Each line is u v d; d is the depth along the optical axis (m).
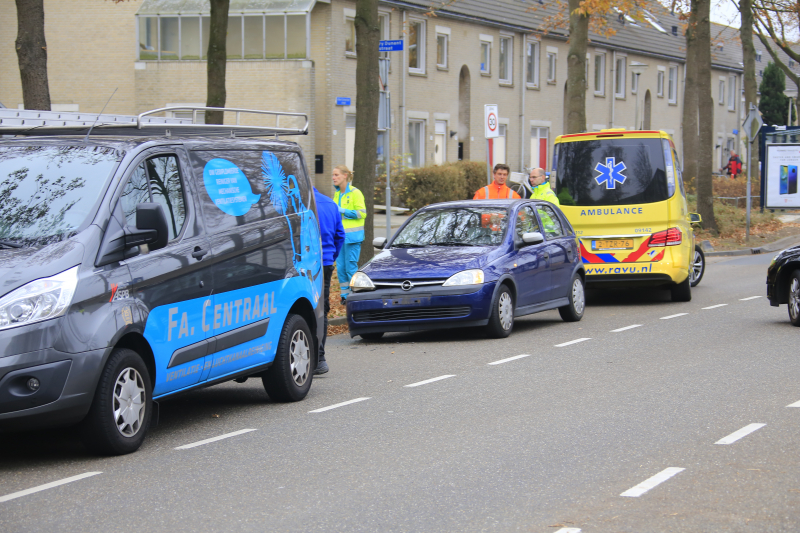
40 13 20.92
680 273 25.45
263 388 15.73
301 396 14.42
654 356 17.38
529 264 21.17
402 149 61.38
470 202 22.33
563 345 19.11
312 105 54.38
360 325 20.17
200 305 12.05
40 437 12.13
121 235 10.91
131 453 11.14
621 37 85.81
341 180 24.17
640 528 8.01
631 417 12.39
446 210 22.11
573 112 37.81
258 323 13.33
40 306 9.92
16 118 13.95
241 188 13.34
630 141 25.83
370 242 27.30
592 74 82.00
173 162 12.15
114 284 10.66
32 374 9.78
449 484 9.52
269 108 54.59
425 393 14.58
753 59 58.94
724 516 8.27
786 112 113.38
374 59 26.66
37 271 10.11
